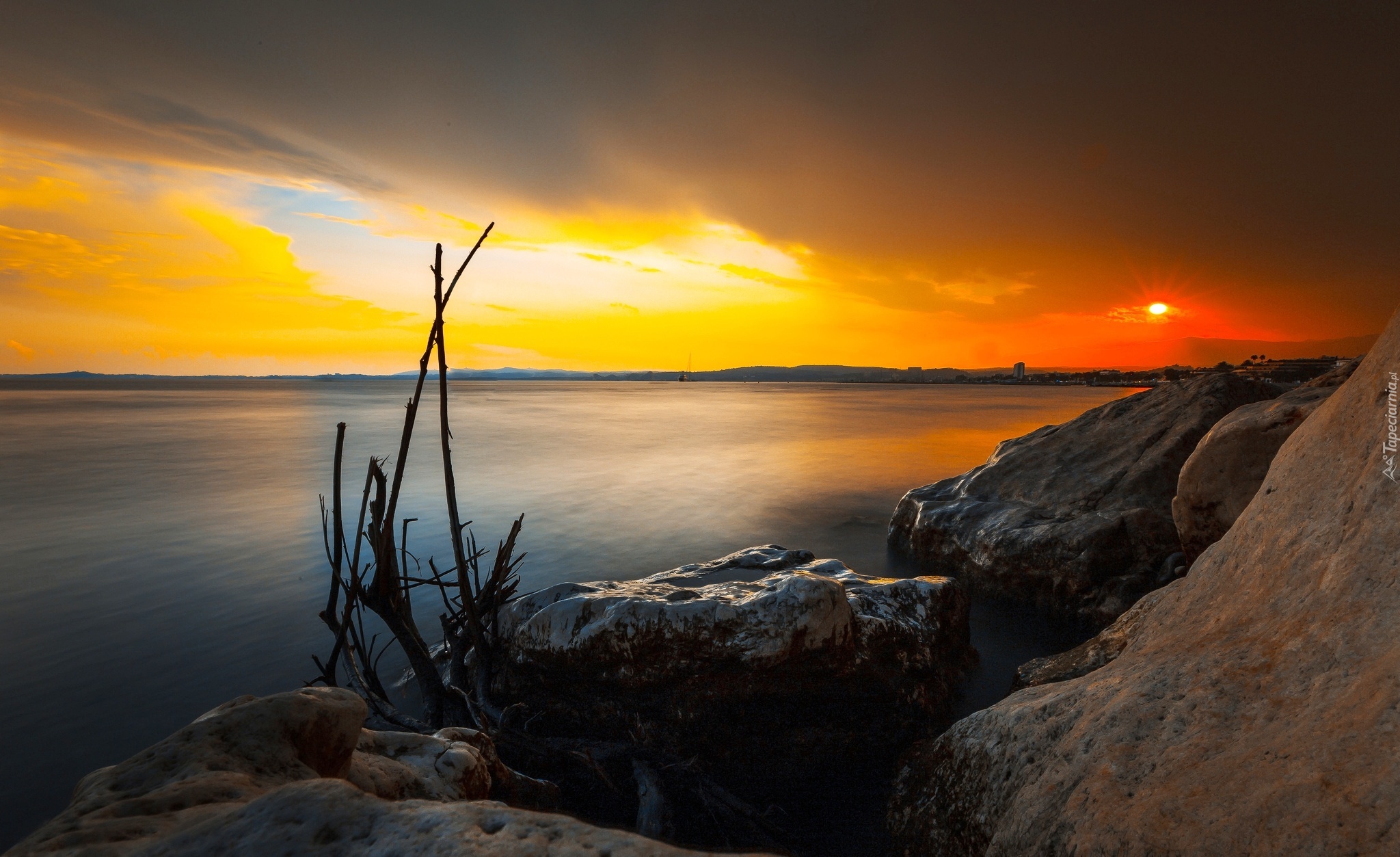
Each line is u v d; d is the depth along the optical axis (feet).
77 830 5.25
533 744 15.80
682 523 47.24
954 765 11.99
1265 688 8.29
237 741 7.12
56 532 44.57
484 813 5.26
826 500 55.83
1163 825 7.13
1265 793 6.64
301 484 63.57
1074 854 7.80
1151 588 25.55
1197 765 7.75
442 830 4.99
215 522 47.60
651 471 72.13
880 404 264.11
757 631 16.81
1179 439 31.24
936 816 11.80
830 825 14.92
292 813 5.16
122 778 6.47
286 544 41.70
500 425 142.31
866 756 17.28
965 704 19.94
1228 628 10.23
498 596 21.31
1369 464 9.73
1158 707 9.07
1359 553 8.77
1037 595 28.17
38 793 17.47
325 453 88.79
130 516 49.34
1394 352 10.70
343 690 8.59
